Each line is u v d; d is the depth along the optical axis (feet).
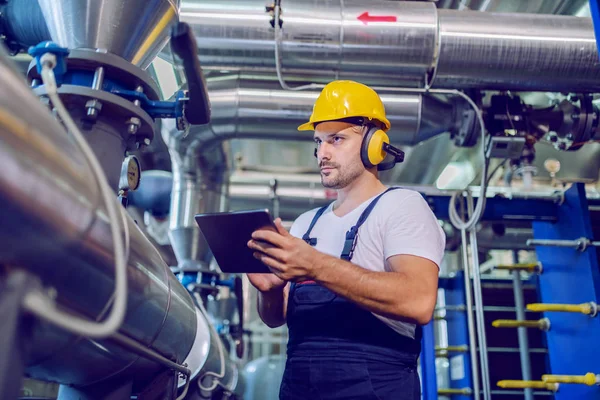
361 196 4.16
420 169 12.19
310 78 7.75
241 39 6.77
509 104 7.84
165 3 4.16
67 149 2.02
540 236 9.15
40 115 1.89
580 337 7.63
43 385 11.28
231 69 7.30
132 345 2.81
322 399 3.51
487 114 7.79
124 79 3.76
